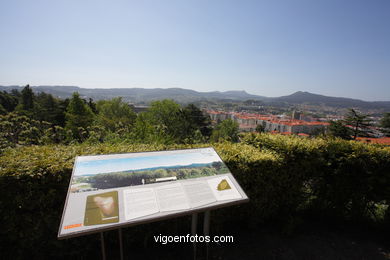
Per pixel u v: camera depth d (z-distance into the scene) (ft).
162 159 8.04
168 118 106.73
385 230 11.48
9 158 8.12
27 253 7.93
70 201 5.85
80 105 110.11
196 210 6.46
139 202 6.23
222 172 8.09
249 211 10.70
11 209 7.32
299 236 10.66
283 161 10.64
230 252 9.27
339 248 9.90
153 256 8.78
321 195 11.76
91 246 8.64
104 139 16.66
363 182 11.28
